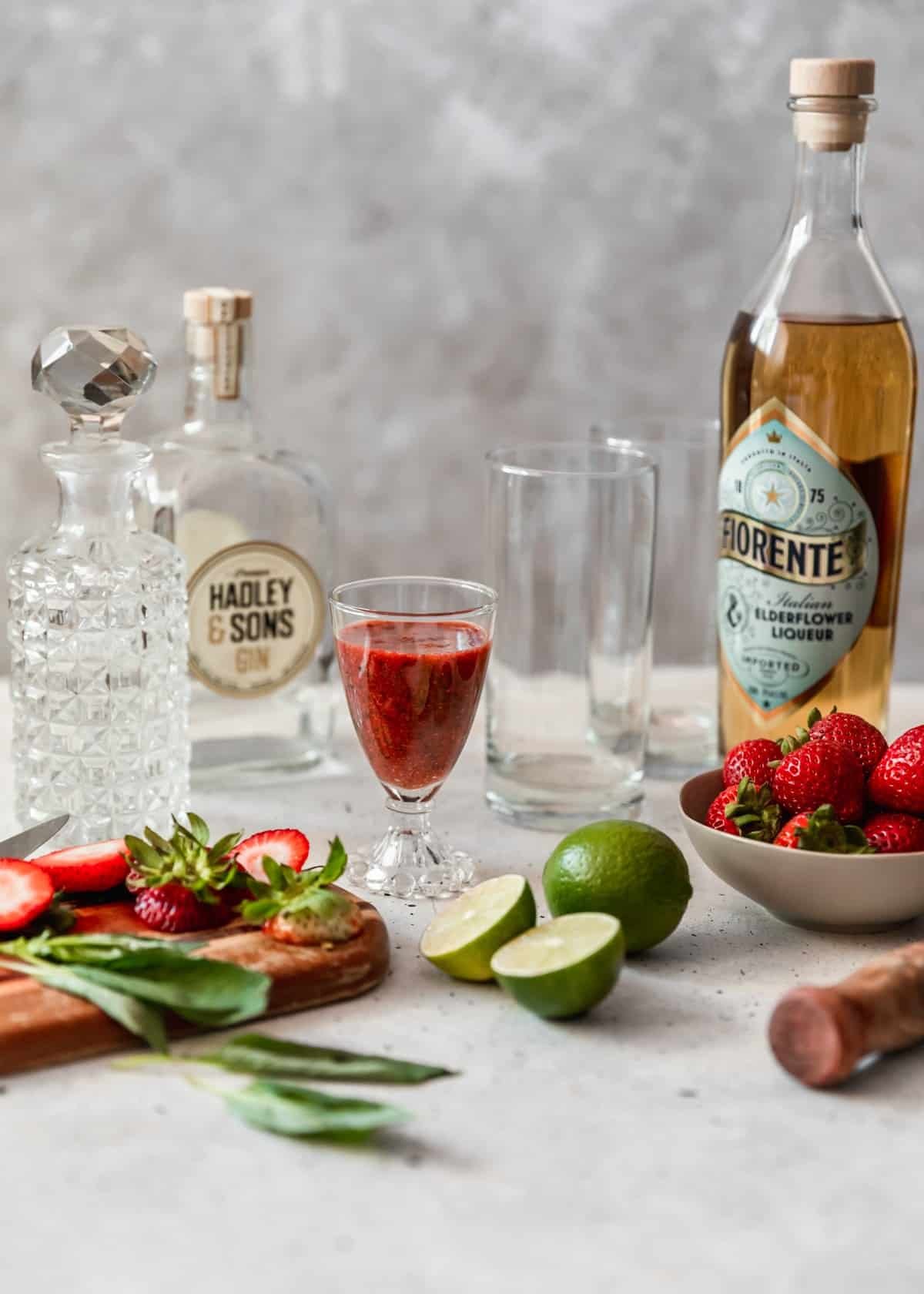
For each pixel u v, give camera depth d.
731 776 0.94
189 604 1.06
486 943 0.86
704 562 1.11
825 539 1.01
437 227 1.48
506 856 0.99
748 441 1.02
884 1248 0.74
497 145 1.47
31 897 0.86
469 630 0.94
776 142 1.46
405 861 0.97
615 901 0.88
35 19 1.44
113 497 0.98
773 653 1.03
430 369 1.51
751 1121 0.80
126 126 1.46
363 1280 0.73
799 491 1.01
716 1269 0.73
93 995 0.82
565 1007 0.84
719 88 1.45
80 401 0.95
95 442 0.96
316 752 1.10
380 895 0.95
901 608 1.55
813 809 0.91
